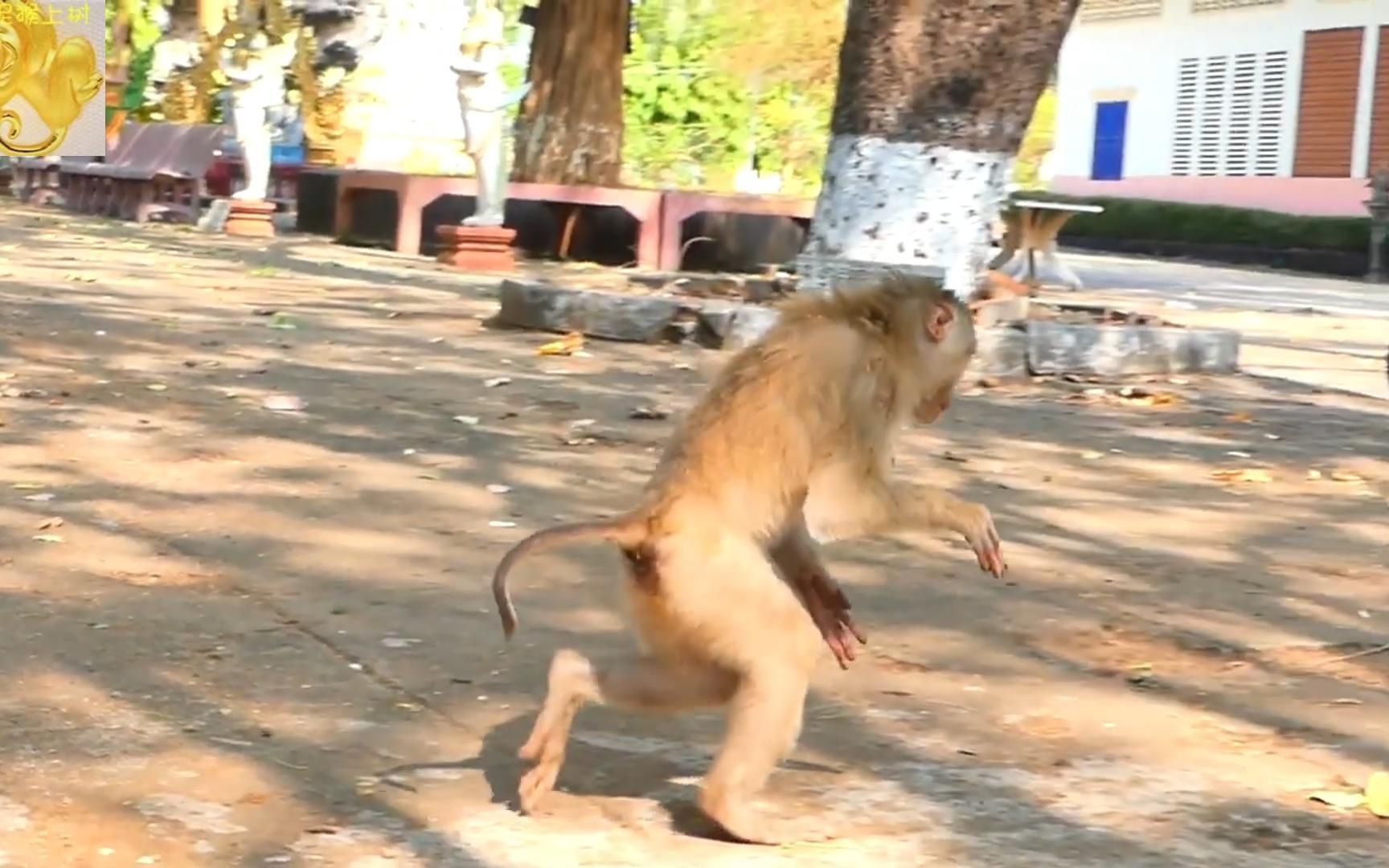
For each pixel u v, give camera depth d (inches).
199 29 1124.5
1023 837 148.2
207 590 214.1
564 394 368.5
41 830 143.0
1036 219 812.0
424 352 428.5
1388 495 303.1
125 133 1041.5
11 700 172.9
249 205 833.5
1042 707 183.5
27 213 943.7
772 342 153.2
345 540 240.5
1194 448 345.7
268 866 138.0
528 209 810.8
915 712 180.5
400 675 185.6
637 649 167.3
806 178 975.6
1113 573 242.2
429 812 150.1
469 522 253.1
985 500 286.0
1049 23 398.9
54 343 412.2
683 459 148.2
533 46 832.3
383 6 1023.6
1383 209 1099.9
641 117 954.1
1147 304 733.9
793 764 164.6
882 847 145.2
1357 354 558.6
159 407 334.0
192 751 161.6
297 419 328.2
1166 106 1406.3
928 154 402.0
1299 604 228.2
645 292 530.9
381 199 804.6
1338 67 1250.6
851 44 406.6
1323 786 162.2
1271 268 1185.4
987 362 428.5
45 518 245.1
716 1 963.3
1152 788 160.6
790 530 155.0
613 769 162.4
